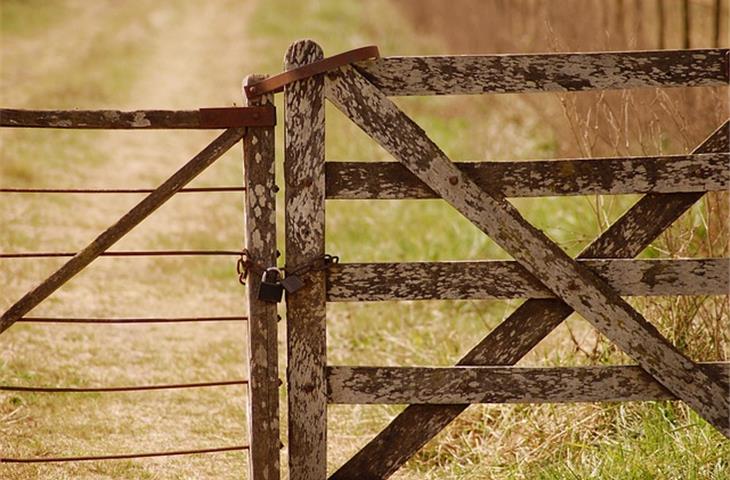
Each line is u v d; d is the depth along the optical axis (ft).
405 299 48.67
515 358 49.88
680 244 63.93
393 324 84.58
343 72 47.09
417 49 238.68
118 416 68.23
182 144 164.35
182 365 78.54
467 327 82.94
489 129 142.10
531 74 47.80
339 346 81.51
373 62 47.32
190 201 129.39
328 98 47.26
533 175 48.37
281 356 79.56
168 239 112.37
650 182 48.60
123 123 46.57
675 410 59.36
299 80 46.83
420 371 49.29
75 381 73.51
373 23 279.28
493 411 63.82
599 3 139.33
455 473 58.39
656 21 121.90
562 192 48.52
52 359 77.25
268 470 49.55
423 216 106.63
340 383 49.14
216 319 49.49
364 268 48.39
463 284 48.78
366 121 47.37
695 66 47.96
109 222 118.32
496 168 48.26
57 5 328.08
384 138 47.44
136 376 75.66
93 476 58.70
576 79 47.93
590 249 49.49
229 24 299.58
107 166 145.69
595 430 59.47
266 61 227.20
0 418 65.16
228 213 121.90
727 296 61.67
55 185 130.62
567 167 48.37
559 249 48.42
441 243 100.22
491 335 49.83
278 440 49.44
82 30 283.79
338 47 238.07
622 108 78.79
